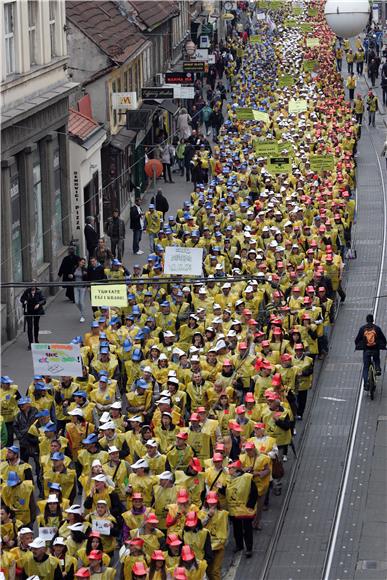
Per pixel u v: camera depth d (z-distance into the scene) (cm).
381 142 14112
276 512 5191
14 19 7656
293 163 10225
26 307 7281
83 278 7944
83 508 4569
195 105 14625
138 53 11638
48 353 5478
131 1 12888
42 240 8594
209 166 11612
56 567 4131
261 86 15138
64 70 8931
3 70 7375
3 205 7512
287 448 5594
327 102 13712
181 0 16925
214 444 4981
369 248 9619
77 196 9269
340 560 4762
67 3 10625
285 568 4716
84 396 5322
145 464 4591
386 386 6675
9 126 7394
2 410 5522
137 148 11744
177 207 11400
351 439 5969
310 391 6650
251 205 9144
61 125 8819
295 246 7631
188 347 6372
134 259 9625
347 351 7300
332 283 7694
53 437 5006
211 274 7556
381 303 8200
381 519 5097
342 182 9794
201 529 4256
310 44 17600
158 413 5153
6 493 4662
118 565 4644
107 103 10606
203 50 16525
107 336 6247
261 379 5541
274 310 6619
